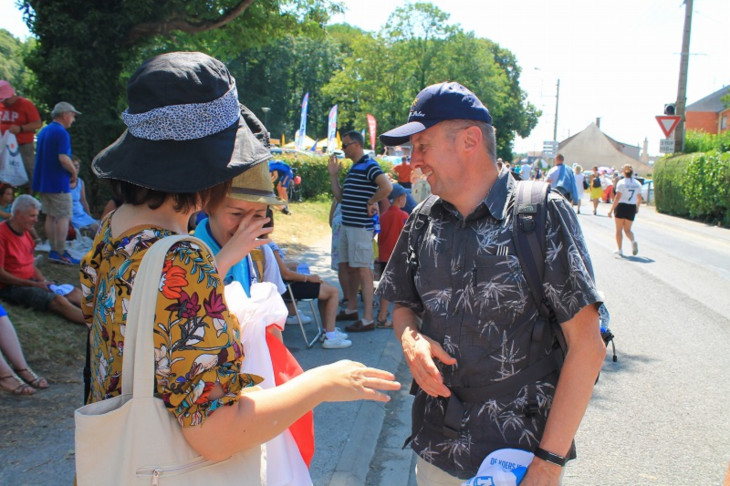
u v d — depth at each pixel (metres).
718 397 4.91
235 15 10.16
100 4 9.62
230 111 1.47
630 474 3.69
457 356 1.87
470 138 1.89
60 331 5.30
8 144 7.81
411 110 1.98
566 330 1.75
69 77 9.46
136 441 1.29
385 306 6.71
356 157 6.47
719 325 7.11
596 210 25.61
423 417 2.01
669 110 21.91
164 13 9.62
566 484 3.57
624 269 10.89
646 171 77.56
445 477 1.92
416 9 53.12
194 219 5.92
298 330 6.52
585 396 1.69
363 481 3.53
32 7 9.34
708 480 3.63
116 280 1.36
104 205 10.07
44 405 4.11
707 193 19.03
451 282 1.90
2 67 33.91
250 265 2.81
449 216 1.97
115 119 10.15
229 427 1.31
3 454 3.41
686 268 11.05
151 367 1.30
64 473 3.26
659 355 5.99
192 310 1.29
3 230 5.50
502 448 1.81
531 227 1.77
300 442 1.83
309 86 62.75
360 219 6.42
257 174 2.19
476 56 54.69
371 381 1.48
